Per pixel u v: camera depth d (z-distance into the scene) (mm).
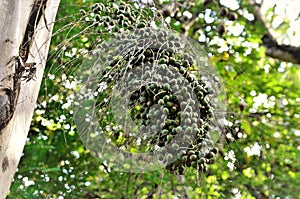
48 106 4473
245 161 5953
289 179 7199
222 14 5012
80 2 5527
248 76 6375
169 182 5105
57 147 5859
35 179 5723
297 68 7945
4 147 2023
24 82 2174
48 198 5500
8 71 2014
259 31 6379
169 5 5066
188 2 5672
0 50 2041
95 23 2590
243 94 6125
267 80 6605
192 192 5637
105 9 2682
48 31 2387
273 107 6195
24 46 2184
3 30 2084
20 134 2119
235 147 4336
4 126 2008
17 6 2143
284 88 7008
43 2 2277
